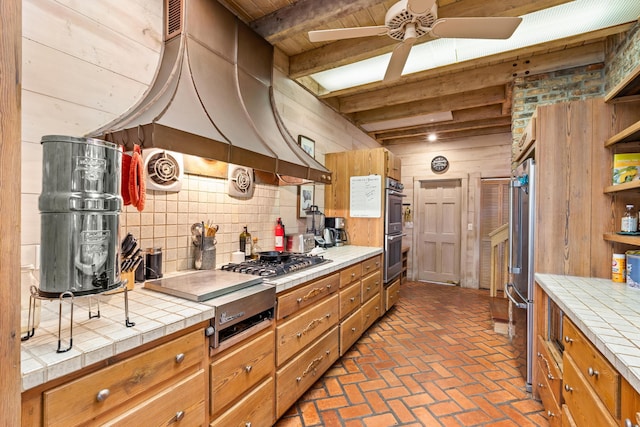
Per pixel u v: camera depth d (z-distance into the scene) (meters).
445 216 5.39
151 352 1.03
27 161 1.24
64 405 0.81
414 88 3.52
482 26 1.67
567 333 1.38
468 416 1.83
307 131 3.37
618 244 1.81
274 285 1.63
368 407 1.91
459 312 3.73
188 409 1.16
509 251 2.55
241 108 1.89
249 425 1.47
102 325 1.03
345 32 1.78
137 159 1.16
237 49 2.00
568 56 2.82
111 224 0.99
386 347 2.76
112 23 1.54
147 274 1.66
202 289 1.40
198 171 2.01
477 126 4.52
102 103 1.50
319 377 2.12
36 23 1.27
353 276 2.62
